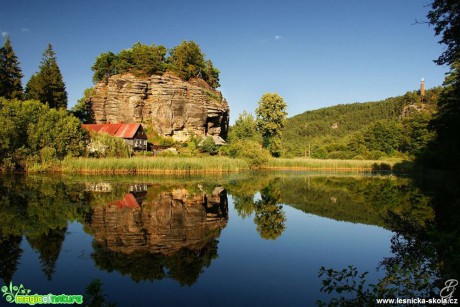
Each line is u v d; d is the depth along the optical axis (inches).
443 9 670.5
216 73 3430.1
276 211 703.7
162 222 573.0
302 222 601.3
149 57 2615.7
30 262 370.3
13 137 1403.8
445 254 237.6
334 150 3597.4
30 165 1417.3
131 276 337.4
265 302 281.4
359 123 6392.7
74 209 654.5
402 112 5093.5
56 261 374.9
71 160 1457.9
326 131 6451.8
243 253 416.8
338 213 681.0
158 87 2513.5
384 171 1994.3
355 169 2132.1
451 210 655.8
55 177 1227.9
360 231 536.1
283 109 2913.4
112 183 1086.4
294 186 1148.5
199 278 334.6
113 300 284.0
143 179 1235.9
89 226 530.6
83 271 347.3
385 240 484.1
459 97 1055.0
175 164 1555.1
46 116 1561.3
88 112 2554.1
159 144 2340.1
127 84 2511.1
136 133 2145.7
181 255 405.7
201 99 2632.9
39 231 494.9
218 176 1457.9
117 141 1715.1
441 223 502.9
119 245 438.0
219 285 317.4
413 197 877.8
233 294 297.4
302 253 419.5
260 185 1165.1
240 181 1278.3
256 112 2933.1
